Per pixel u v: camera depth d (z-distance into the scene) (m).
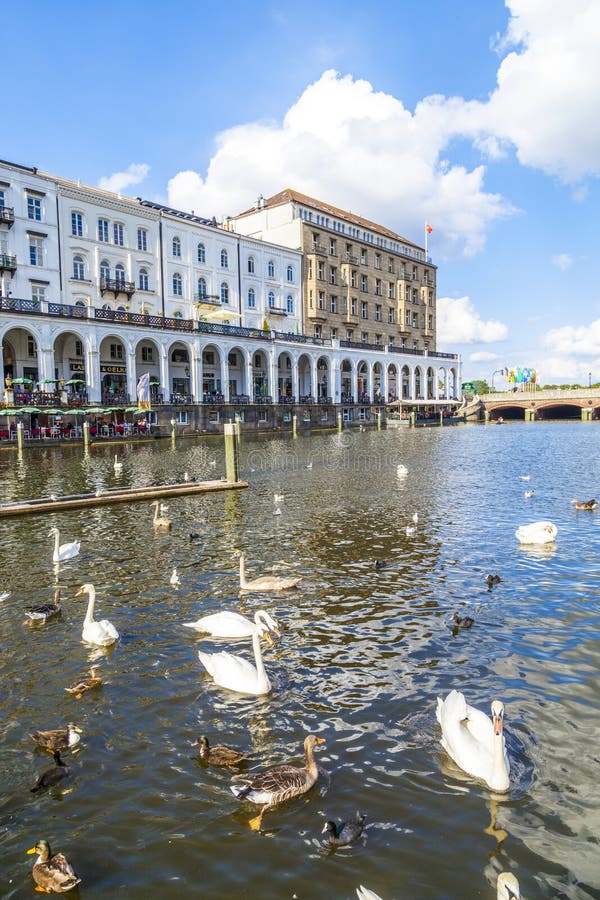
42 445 45.62
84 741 6.66
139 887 4.70
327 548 14.74
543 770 6.03
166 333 60.75
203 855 5.01
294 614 10.34
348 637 9.35
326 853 5.00
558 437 58.06
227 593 11.51
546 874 4.76
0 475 30.33
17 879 4.81
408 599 10.98
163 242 65.38
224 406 65.88
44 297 54.34
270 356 73.69
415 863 4.88
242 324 75.50
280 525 17.52
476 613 10.23
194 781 5.95
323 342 82.25
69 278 56.41
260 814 5.44
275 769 5.81
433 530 16.61
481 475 29.00
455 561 13.40
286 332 82.06
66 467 33.94
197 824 5.37
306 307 85.56
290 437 61.25
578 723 6.86
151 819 5.44
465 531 16.42
